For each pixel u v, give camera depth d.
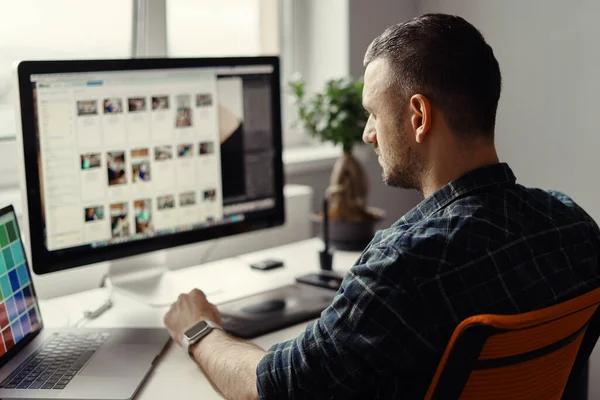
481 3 2.28
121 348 1.24
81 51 1.85
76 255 1.39
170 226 1.52
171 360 1.23
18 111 1.29
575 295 0.98
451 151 1.00
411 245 0.93
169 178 1.51
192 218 1.56
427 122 0.99
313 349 0.98
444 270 0.92
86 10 1.84
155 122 1.47
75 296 1.54
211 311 1.30
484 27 2.29
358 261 0.99
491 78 0.99
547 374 0.97
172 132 1.50
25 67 1.28
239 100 1.59
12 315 1.21
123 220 1.45
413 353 0.92
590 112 2.11
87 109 1.37
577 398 1.46
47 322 1.39
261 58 1.61
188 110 1.51
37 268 1.34
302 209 2.07
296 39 2.43
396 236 0.96
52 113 1.33
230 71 1.56
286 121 2.42
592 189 2.14
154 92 1.46
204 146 1.55
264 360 1.03
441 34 0.99
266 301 1.47
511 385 0.92
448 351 0.86
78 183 1.38
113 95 1.40
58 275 1.56
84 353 1.22
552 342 0.93
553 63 2.16
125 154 1.44
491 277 0.92
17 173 1.77
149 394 1.10
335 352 0.96
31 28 1.75
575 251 1.00
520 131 2.27
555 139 2.19
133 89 1.43
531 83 2.21
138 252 1.48
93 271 1.62
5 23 1.71
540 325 0.87
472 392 0.91
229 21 2.23
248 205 1.64
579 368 1.15
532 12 2.17
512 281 0.93
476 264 0.92
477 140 1.00
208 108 1.54
